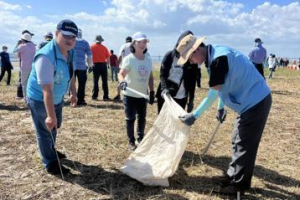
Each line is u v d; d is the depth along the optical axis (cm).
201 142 609
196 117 400
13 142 579
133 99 537
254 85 375
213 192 415
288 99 1181
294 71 3244
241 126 383
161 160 435
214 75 362
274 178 464
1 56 1556
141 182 427
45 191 413
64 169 458
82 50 909
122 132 655
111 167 482
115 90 1304
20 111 838
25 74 906
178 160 425
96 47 1016
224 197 404
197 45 362
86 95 1159
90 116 791
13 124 699
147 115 822
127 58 523
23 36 894
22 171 465
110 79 1958
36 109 425
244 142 384
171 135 437
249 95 374
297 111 942
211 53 368
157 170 427
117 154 530
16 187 422
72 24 407
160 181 426
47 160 455
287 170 493
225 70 361
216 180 441
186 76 506
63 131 652
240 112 384
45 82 394
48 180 440
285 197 412
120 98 1072
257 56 1268
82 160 504
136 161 448
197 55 370
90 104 956
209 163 509
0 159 505
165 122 445
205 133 670
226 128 711
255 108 373
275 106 1020
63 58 418
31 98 423
